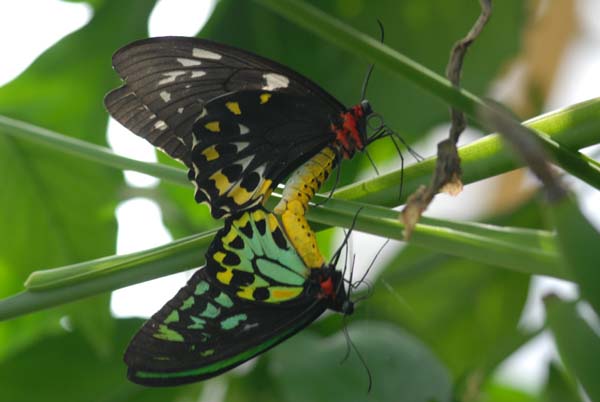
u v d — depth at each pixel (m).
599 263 1.09
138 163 1.22
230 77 1.22
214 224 1.43
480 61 1.40
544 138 1.15
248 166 1.21
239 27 1.41
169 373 1.21
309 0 1.40
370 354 1.28
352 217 1.19
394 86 1.40
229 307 1.21
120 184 1.38
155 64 1.21
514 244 1.14
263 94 1.22
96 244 1.38
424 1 1.40
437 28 1.40
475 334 1.41
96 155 1.22
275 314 1.22
